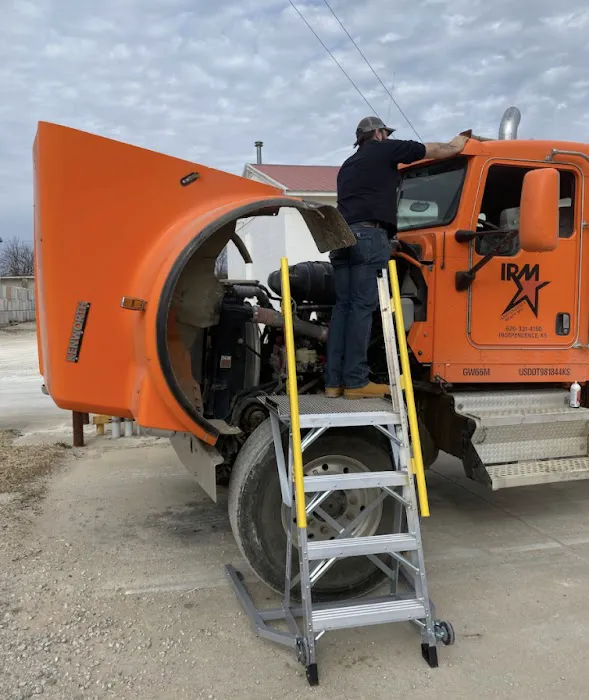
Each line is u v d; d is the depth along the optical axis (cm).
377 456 320
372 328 409
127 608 316
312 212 325
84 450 627
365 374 352
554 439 388
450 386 398
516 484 366
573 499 496
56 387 297
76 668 264
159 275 284
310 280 432
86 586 338
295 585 308
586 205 412
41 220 288
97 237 295
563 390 423
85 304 296
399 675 263
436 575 358
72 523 431
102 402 304
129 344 303
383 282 313
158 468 564
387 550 271
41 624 298
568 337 420
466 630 298
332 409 300
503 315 405
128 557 377
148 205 302
